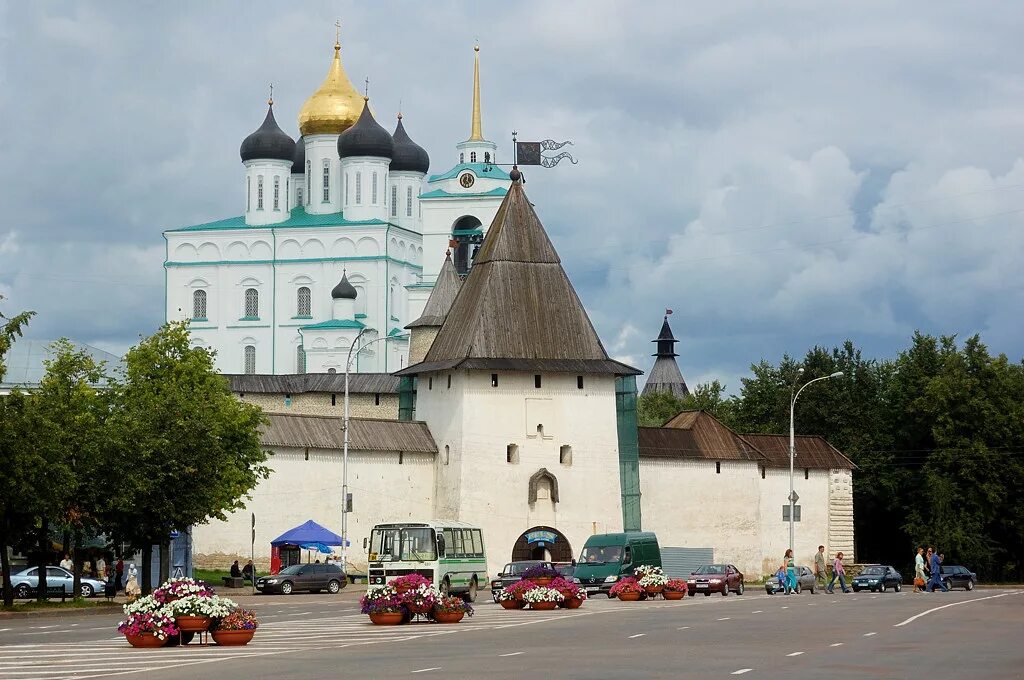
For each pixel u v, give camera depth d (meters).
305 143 174.62
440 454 95.56
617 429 96.44
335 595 74.88
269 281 166.75
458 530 62.91
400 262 168.75
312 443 90.62
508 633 42.28
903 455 119.88
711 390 158.50
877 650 34.94
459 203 160.88
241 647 37.91
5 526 59.44
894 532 120.25
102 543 77.56
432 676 29.08
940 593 76.81
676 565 97.00
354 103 173.88
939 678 28.16
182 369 82.00
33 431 58.75
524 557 93.06
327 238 166.12
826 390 126.31
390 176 173.25
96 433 64.38
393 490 93.75
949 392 114.88
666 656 33.47
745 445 102.50
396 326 167.62
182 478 65.56
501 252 96.56
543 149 100.56
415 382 101.88
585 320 96.56
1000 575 113.81
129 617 38.50
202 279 167.88
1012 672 29.33
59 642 40.09
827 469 105.50
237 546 88.06
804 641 38.00
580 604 58.19
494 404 93.69
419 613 48.31
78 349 117.69
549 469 94.06
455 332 96.44
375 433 94.12
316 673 30.05
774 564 103.06
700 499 99.50
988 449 112.88
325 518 90.81
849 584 87.88
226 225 169.25
